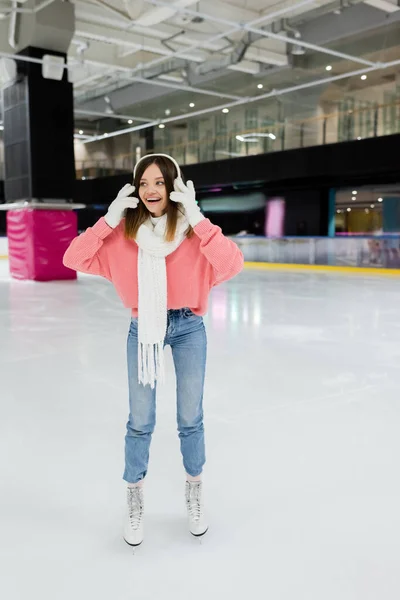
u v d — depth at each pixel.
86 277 13.73
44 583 1.74
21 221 12.52
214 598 1.67
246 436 3.05
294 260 17.25
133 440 1.96
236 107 20.34
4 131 12.66
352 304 8.67
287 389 3.98
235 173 18.80
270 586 1.73
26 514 2.20
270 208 19.88
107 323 6.84
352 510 2.23
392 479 2.52
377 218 17.89
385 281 12.50
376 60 16.19
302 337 5.94
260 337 5.93
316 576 1.79
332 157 16.12
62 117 12.12
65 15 11.48
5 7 11.50
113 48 15.98
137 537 1.94
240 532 2.06
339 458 2.75
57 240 12.59
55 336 5.98
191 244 1.80
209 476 2.54
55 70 11.63
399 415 3.41
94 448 2.89
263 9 13.99
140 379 1.85
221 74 17.77
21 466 2.66
